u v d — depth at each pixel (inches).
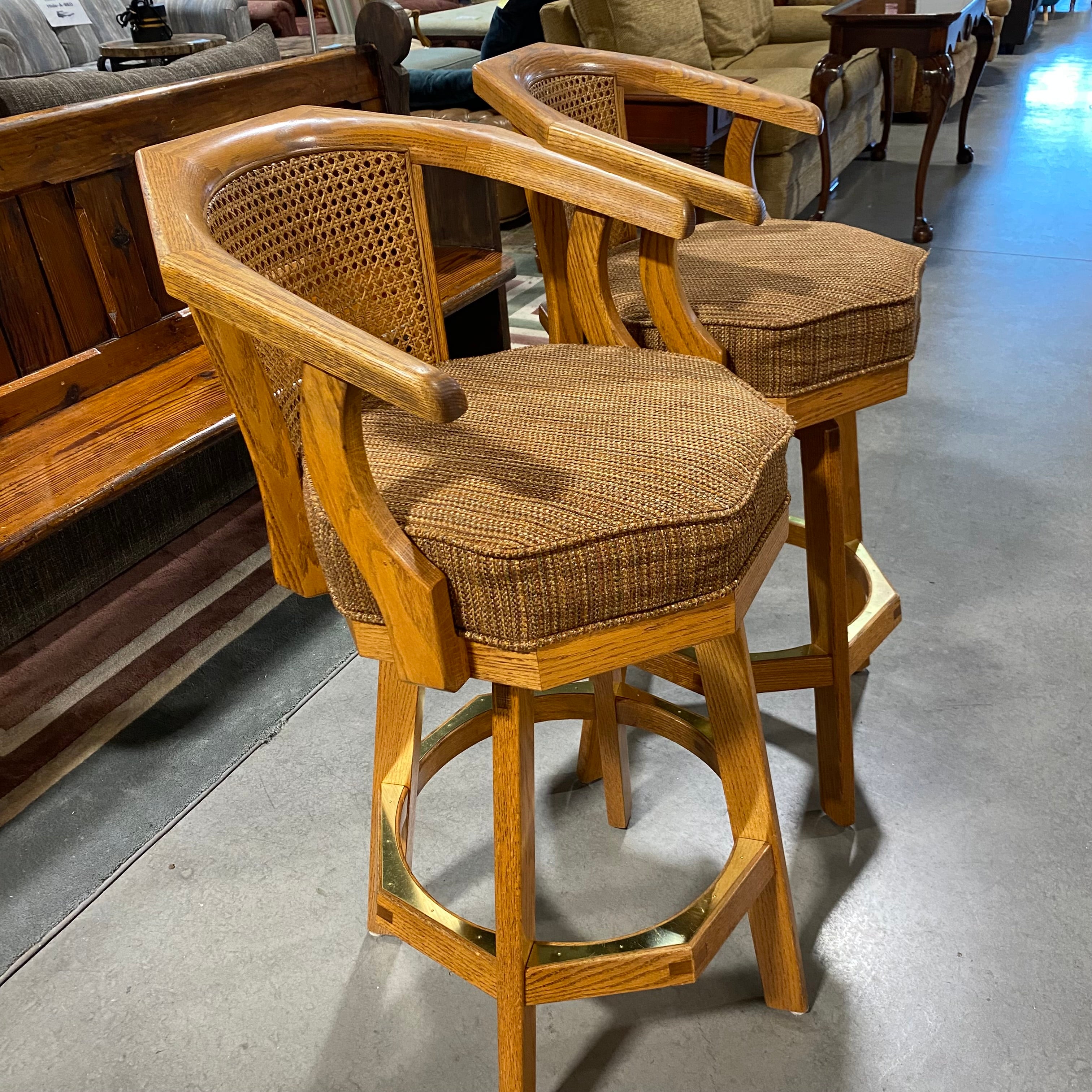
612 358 43.0
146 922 53.1
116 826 59.1
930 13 133.6
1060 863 53.2
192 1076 45.6
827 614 51.5
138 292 71.5
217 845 57.6
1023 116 214.2
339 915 53.0
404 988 49.1
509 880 36.9
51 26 177.6
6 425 63.2
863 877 53.2
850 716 53.5
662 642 33.0
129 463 57.5
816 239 54.1
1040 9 337.7
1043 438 94.0
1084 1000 46.3
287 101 77.9
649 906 52.5
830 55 139.2
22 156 62.0
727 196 40.6
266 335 28.0
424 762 47.5
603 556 30.5
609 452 34.0
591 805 59.3
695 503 31.4
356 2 223.6
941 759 60.3
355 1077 45.3
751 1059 45.0
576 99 56.3
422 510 31.7
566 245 48.2
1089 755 59.8
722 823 57.5
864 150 194.5
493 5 240.1
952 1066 44.1
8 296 63.1
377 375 26.2
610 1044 46.1
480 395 39.8
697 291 47.8
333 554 33.1
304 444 30.2
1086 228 147.3
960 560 77.9
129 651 74.9
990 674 66.5
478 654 32.4
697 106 123.9
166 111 69.7
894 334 46.7
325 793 60.9
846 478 61.1
